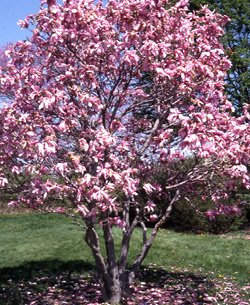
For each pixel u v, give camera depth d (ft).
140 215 21.33
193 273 28.07
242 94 69.05
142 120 21.85
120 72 19.07
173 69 17.95
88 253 33.81
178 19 19.84
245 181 19.12
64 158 17.34
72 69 17.95
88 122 18.62
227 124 19.07
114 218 17.08
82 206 15.93
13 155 17.39
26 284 24.57
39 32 18.88
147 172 20.45
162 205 41.73
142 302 20.31
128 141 20.48
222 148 16.98
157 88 20.01
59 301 20.98
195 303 20.43
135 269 21.57
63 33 17.75
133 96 20.76
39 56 19.71
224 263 31.63
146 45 16.96
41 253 35.19
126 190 15.58
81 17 17.79
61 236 42.06
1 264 32.32
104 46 18.20
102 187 15.99
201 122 16.47
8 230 50.47
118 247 35.58
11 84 17.71
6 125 17.01
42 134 17.02
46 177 17.11
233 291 22.95
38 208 18.67
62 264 30.22
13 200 19.02
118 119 18.33
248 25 70.74
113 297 20.15
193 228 50.62
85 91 18.39
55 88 17.62
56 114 17.70
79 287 23.62
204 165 19.10
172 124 18.39
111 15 18.93
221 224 49.96
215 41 20.57
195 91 19.22
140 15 18.29
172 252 34.86
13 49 19.03
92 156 16.62
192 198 24.06
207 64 18.76
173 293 22.22
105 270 19.98
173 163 20.88
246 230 52.19
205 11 20.84
